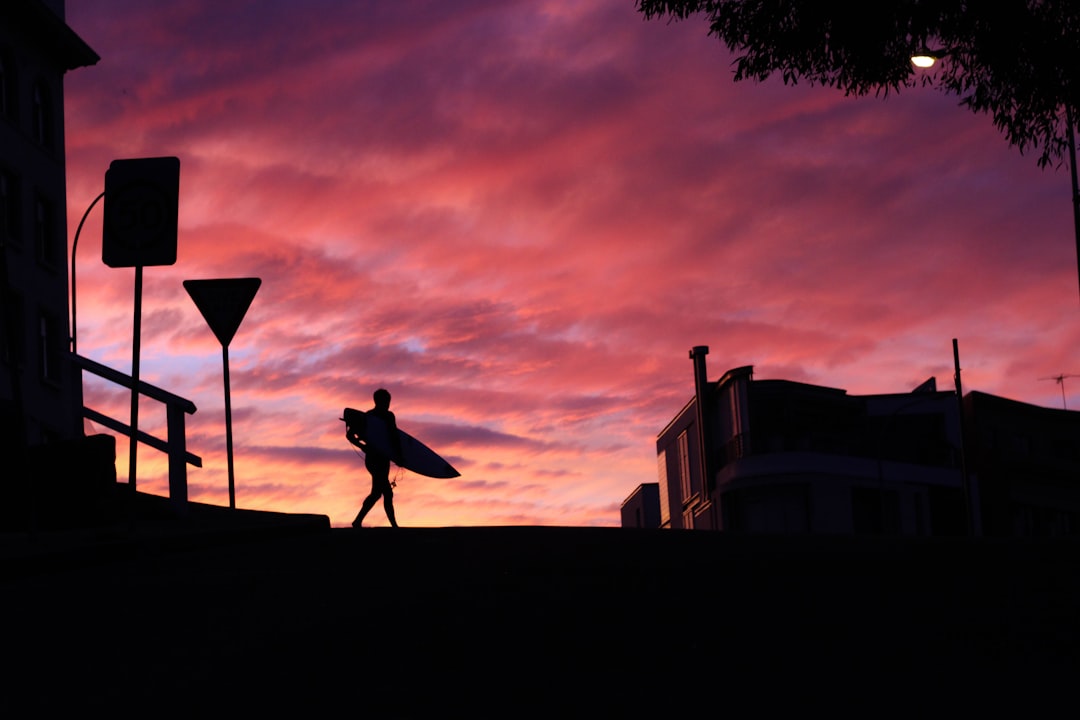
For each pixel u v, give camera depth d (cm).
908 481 6606
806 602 932
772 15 1841
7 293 1397
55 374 4044
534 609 923
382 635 851
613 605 932
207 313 1816
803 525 6388
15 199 3922
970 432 7100
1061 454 7625
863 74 1858
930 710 661
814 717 652
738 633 838
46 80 4166
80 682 761
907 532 6538
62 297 4134
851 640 815
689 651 792
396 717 666
